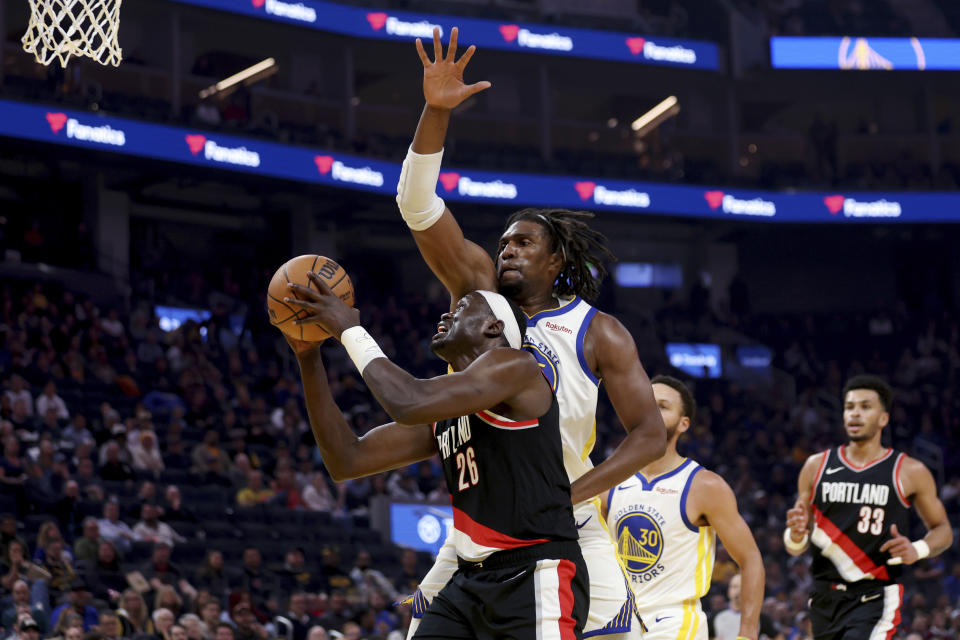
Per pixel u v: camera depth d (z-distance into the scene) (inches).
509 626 133.1
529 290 153.3
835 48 1109.1
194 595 461.4
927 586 687.1
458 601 136.7
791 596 592.1
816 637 260.4
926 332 1090.7
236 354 772.6
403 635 449.1
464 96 140.1
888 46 1112.2
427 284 1082.7
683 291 1138.7
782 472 804.6
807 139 1170.0
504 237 155.8
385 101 1094.4
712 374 1035.9
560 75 1086.4
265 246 1008.2
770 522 724.0
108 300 835.4
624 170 1019.3
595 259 159.2
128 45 892.6
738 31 1111.0
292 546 562.6
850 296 1182.3
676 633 207.8
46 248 864.9
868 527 252.8
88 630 401.4
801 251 1180.5
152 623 416.8
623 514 213.9
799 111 1208.2
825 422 944.3
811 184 1085.1
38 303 732.7
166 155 808.9
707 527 213.3
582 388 149.7
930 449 885.8
